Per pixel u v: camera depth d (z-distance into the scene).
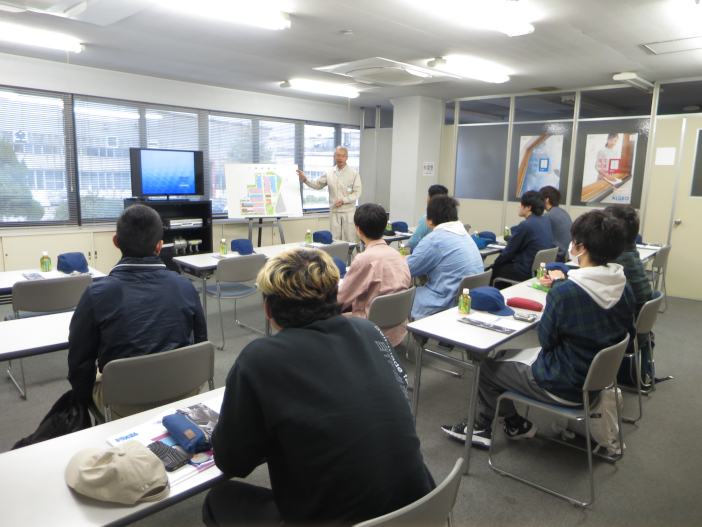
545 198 4.82
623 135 6.00
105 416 1.70
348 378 1.02
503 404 2.32
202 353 1.72
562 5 3.25
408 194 7.47
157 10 3.46
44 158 5.38
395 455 1.00
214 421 1.33
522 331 2.27
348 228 6.46
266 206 6.50
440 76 5.42
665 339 4.18
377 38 4.13
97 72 5.58
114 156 5.93
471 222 7.56
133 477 1.02
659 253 4.54
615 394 2.34
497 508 2.00
